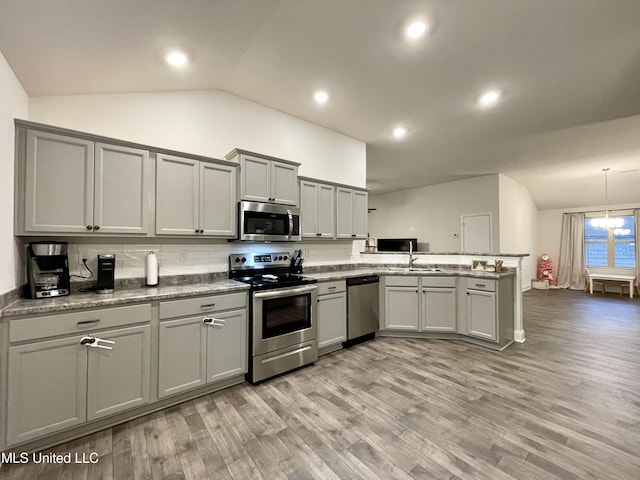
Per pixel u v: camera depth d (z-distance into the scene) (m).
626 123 3.90
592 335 3.94
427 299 3.71
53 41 1.75
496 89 3.06
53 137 1.98
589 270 8.18
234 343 2.50
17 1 1.42
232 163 2.85
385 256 4.48
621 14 2.04
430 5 1.96
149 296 2.06
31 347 1.68
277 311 2.72
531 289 8.15
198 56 2.36
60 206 2.00
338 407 2.19
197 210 2.61
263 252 3.40
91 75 2.21
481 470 1.57
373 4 1.94
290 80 2.92
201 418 2.05
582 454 1.69
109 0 1.55
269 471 1.57
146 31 1.90
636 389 2.45
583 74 2.78
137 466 1.61
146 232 2.34
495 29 2.19
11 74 1.87
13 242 1.87
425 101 3.35
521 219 7.81
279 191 3.17
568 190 7.74
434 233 7.99
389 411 2.13
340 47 2.40
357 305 3.53
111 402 1.92
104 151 2.17
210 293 2.36
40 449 1.73
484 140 4.56
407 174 6.83
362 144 4.64
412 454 1.70
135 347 2.02
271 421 2.01
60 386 1.76
